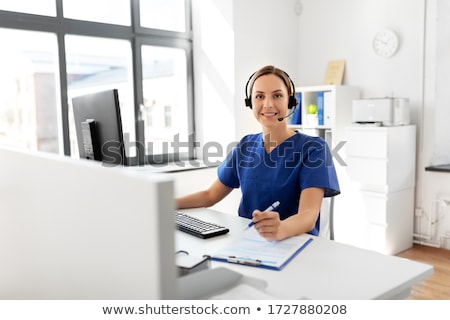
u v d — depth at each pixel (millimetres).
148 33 3635
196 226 1515
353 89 3723
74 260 753
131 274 640
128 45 3570
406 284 1058
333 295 977
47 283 839
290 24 4141
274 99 1635
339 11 3904
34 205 843
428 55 3381
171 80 3879
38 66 3135
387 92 3641
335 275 1092
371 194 3336
